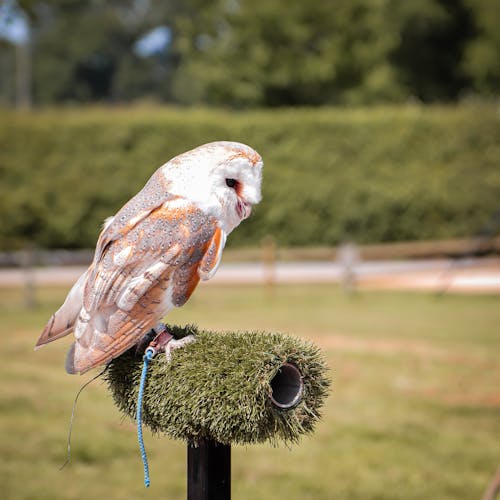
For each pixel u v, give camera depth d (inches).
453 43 1473.9
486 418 353.1
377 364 461.1
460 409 367.2
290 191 1052.5
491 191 1028.5
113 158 1056.8
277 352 123.2
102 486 273.1
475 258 902.4
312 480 281.1
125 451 309.1
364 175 1057.5
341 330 579.5
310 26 1376.7
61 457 300.7
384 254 993.5
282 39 1384.1
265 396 121.3
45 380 421.7
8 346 521.0
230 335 132.6
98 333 125.8
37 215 1043.3
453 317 647.1
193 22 1512.1
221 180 129.3
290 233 1058.1
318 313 672.4
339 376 431.8
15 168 1045.8
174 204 128.2
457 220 1049.5
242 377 121.9
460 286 831.1
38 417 350.0
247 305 726.5
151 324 127.4
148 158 1060.5
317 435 330.6
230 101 1441.9
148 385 129.6
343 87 1409.9
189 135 1064.2
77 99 2866.6
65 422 343.3
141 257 125.6
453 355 488.1
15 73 2834.6
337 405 374.9
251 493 268.8
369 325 603.2
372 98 1392.7
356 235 1058.7
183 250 126.2
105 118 1061.1
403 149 1054.4
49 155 1053.8
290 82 1384.1
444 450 311.3
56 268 994.1
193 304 734.5
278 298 776.3
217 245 128.3
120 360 134.8
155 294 126.4
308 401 125.3
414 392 398.6
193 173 129.4
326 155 1058.1
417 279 889.5
